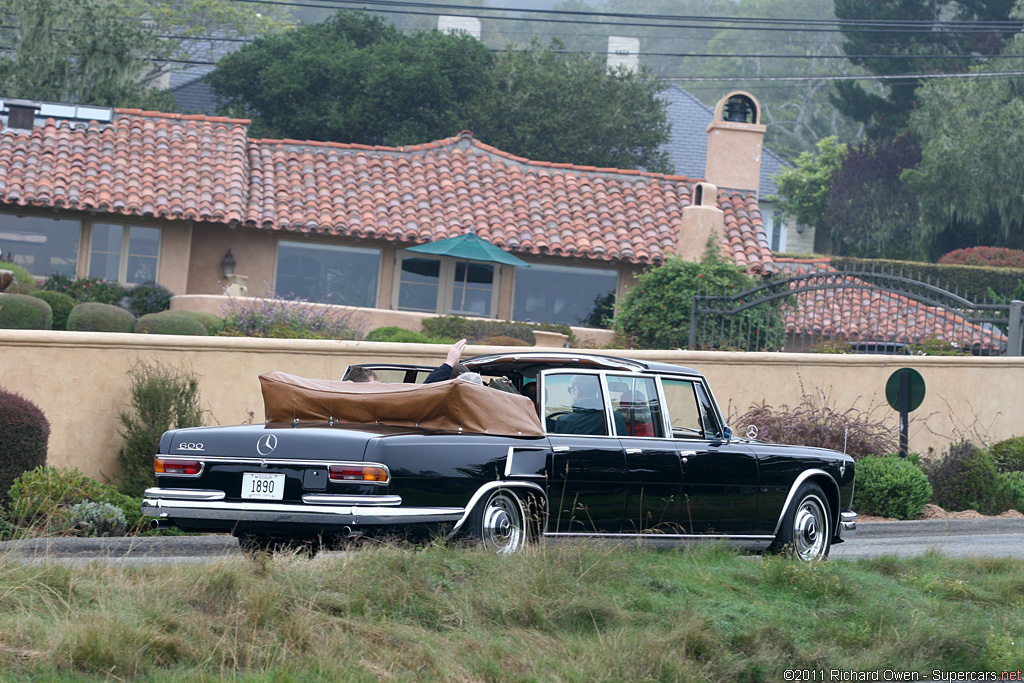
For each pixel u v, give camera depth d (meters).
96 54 88.31
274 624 14.16
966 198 102.50
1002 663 16.11
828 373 44.28
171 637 13.26
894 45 130.25
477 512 18.67
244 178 66.75
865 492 37.66
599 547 18.83
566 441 20.23
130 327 46.31
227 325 48.00
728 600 17.45
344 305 67.56
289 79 100.81
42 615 13.79
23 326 43.25
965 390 47.28
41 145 64.75
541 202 70.06
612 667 13.75
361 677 12.70
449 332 57.62
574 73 108.38
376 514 17.42
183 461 18.61
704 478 21.84
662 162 113.31
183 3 127.62
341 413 19.80
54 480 27.20
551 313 69.62
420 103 103.69
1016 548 31.33
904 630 16.78
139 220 64.00
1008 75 106.44
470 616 15.08
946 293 47.41
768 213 128.62
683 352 41.44
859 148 120.31
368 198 67.75
